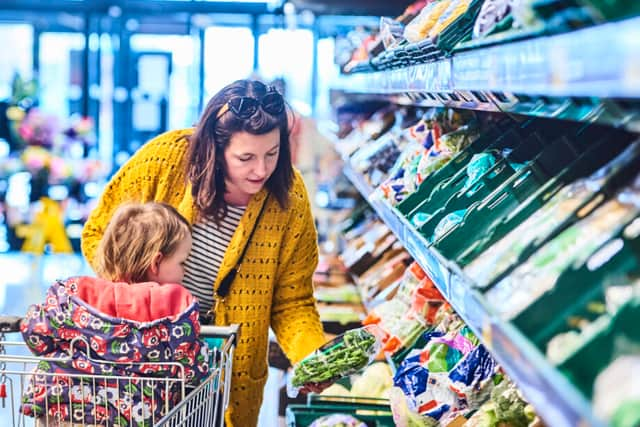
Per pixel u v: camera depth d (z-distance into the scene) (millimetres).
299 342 3412
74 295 2459
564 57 1329
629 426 1097
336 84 7156
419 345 3562
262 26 13211
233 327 2619
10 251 12422
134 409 2471
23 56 13062
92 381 2447
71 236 12461
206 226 3277
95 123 13273
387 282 5016
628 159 1742
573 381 1322
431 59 2699
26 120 9555
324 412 3410
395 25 3980
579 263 1566
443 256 2203
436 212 2691
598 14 1235
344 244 6348
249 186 3164
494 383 2725
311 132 7977
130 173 3332
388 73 3814
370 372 3680
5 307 8633
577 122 2574
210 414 2543
